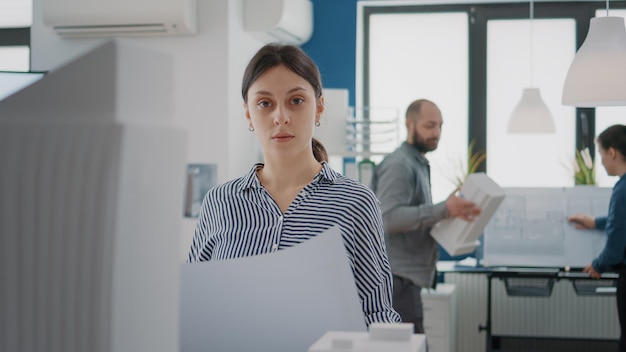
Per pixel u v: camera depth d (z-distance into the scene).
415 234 3.95
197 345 1.05
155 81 0.54
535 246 5.90
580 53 3.20
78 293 0.51
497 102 6.50
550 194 5.90
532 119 5.39
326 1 6.22
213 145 5.02
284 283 1.05
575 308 6.12
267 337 1.04
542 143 6.45
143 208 0.52
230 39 5.04
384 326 0.72
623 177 4.54
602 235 5.82
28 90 0.53
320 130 5.55
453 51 6.52
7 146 0.53
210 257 1.47
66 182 0.51
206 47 5.02
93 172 0.50
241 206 1.43
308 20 6.04
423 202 4.04
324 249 1.06
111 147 0.50
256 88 1.36
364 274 1.35
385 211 3.88
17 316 0.53
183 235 4.96
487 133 6.52
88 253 0.50
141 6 4.86
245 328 1.05
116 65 0.51
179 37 5.06
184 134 0.55
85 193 0.50
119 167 0.50
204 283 1.05
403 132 6.57
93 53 0.51
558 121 6.43
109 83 0.51
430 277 4.00
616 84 3.08
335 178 1.42
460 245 3.95
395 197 3.91
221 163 5.02
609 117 6.38
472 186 3.97
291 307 1.05
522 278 6.00
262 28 5.30
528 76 6.45
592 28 3.19
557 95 6.42
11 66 6.07
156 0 4.85
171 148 0.54
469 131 6.52
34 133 0.52
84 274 0.50
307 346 1.04
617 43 3.13
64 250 0.51
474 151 6.51
